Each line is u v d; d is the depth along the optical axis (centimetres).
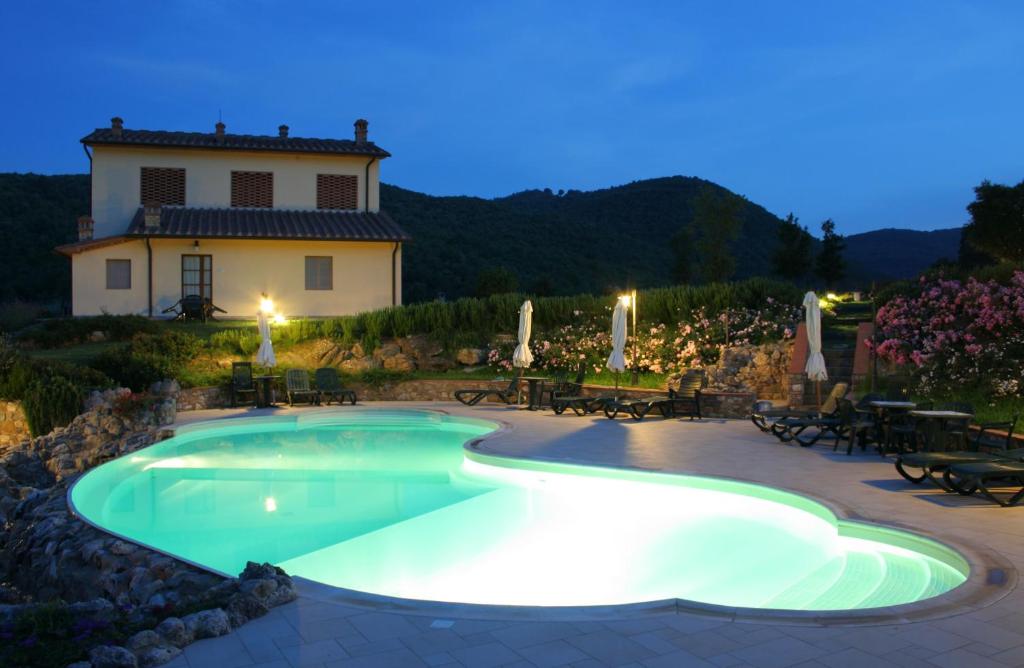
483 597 677
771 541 816
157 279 2758
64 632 480
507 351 2238
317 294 2919
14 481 1287
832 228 4294
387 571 750
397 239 2867
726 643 457
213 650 456
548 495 1055
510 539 846
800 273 4266
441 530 888
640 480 1036
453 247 5422
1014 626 475
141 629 484
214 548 830
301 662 437
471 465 1225
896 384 1315
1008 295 1408
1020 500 820
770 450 1198
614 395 1848
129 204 2953
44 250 4819
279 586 539
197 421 1603
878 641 455
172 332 2119
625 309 1806
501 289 3509
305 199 3119
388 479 1184
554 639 466
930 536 670
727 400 1625
